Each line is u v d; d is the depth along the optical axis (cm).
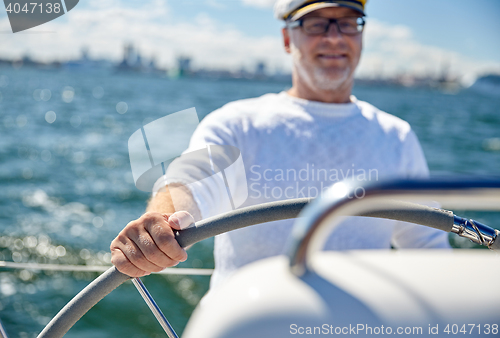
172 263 75
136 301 595
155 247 73
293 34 140
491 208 46
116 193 1242
